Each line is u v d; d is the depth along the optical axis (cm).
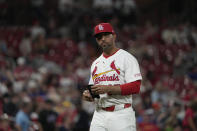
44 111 3459
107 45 1564
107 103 1527
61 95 4216
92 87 1480
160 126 3834
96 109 1586
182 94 4791
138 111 4041
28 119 3250
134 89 1498
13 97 3500
